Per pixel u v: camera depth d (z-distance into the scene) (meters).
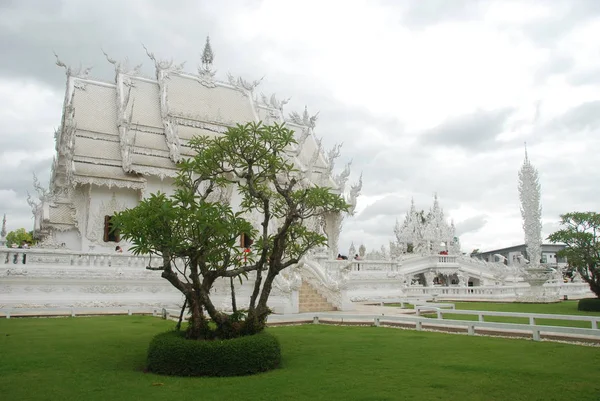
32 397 8.37
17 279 23.27
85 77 38.09
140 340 14.69
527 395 8.50
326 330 18.09
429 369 10.65
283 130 12.23
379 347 13.77
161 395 8.52
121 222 10.64
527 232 34.75
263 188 13.55
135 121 38.19
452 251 54.69
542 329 14.83
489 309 28.09
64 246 28.80
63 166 33.47
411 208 61.28
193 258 11.15
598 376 9.89
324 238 13.63
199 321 11.29
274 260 12.29
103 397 8.39
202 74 43.69
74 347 13.34
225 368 10.06
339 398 8.32
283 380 9.63
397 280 37.94
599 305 26.28
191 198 11.05
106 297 25.41
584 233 29.36
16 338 14.83
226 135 12.23
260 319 11.96
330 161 45.50
